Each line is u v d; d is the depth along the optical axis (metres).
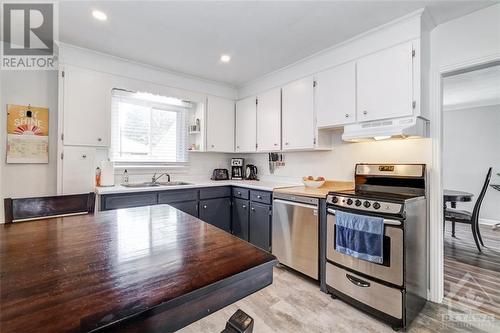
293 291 2.19
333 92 2.46
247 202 3.13
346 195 2.01
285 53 2.61
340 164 2.73
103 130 2.62
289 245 2.51
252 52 2.58
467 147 4.92
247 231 3.12
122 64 2.74
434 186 2.04
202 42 2.37
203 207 3.09
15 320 0.52
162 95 3.07
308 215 2.33
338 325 1.72
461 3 1.77
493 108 4.66
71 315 0.54
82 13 1.89
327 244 2.13
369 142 2.48
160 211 1.63
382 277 1.75
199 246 0.98
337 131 2.76
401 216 1.68
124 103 3.10
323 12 1.88
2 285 0.66
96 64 2.57
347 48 2.34
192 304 0.66
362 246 1.81
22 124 2.40
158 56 2.68
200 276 0.73
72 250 0.93
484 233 4.11
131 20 1.98
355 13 1.89
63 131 2.40
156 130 3.37
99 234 1.13
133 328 0.55
